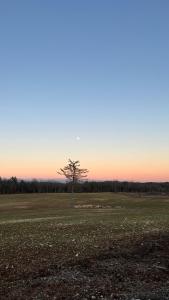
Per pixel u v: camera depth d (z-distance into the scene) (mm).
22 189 125312
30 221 28547
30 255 16516
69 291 12953
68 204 69000
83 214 37750
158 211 42031
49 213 44125
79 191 112812
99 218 30516
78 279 13930
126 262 15945
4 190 122812
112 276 14359
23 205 68500
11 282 13805
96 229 22531
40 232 22062
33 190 125812
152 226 23516
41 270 14766
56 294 12719
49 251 17078
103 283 13656
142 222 25953
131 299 12539
